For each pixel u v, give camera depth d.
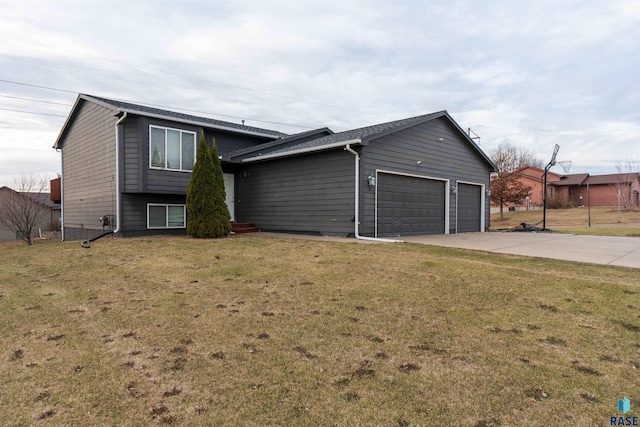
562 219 22.67
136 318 3.83
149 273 5.76
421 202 12.39
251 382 2.56
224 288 4.88
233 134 14.49
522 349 3.05
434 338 3.28
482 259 6.80
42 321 3.79
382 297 4.45
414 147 11.99
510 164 33.84
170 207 12.19
